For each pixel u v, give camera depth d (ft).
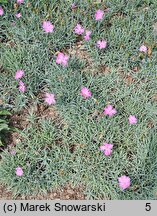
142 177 1.88
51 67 2.12
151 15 2.28
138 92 2.08
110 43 2.19
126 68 2.15
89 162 1.91
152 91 2.10
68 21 2.26
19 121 2.04
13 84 2.08
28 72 2.09
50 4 2.26
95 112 2.01
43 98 2.09
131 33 2.21
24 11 2.25
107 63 2.17
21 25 2.21
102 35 2.22
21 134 1.98
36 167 1.93
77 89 2.07
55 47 2.19
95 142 1.98
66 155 1.94
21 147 1.95
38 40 2.18
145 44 2.18
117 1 2.29
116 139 1.98
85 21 2.24
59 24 2.24
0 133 1.98
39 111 2.06
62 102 2.04
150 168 1.88
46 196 1.89
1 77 2.10
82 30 2.16
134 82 2.13
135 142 1.96
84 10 2.27
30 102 2.08
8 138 2.00
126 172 1.91
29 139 1.98
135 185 1.84
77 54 2.21
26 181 1.89
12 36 2.22
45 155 1.92
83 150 1.94
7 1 2.23
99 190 1.88
